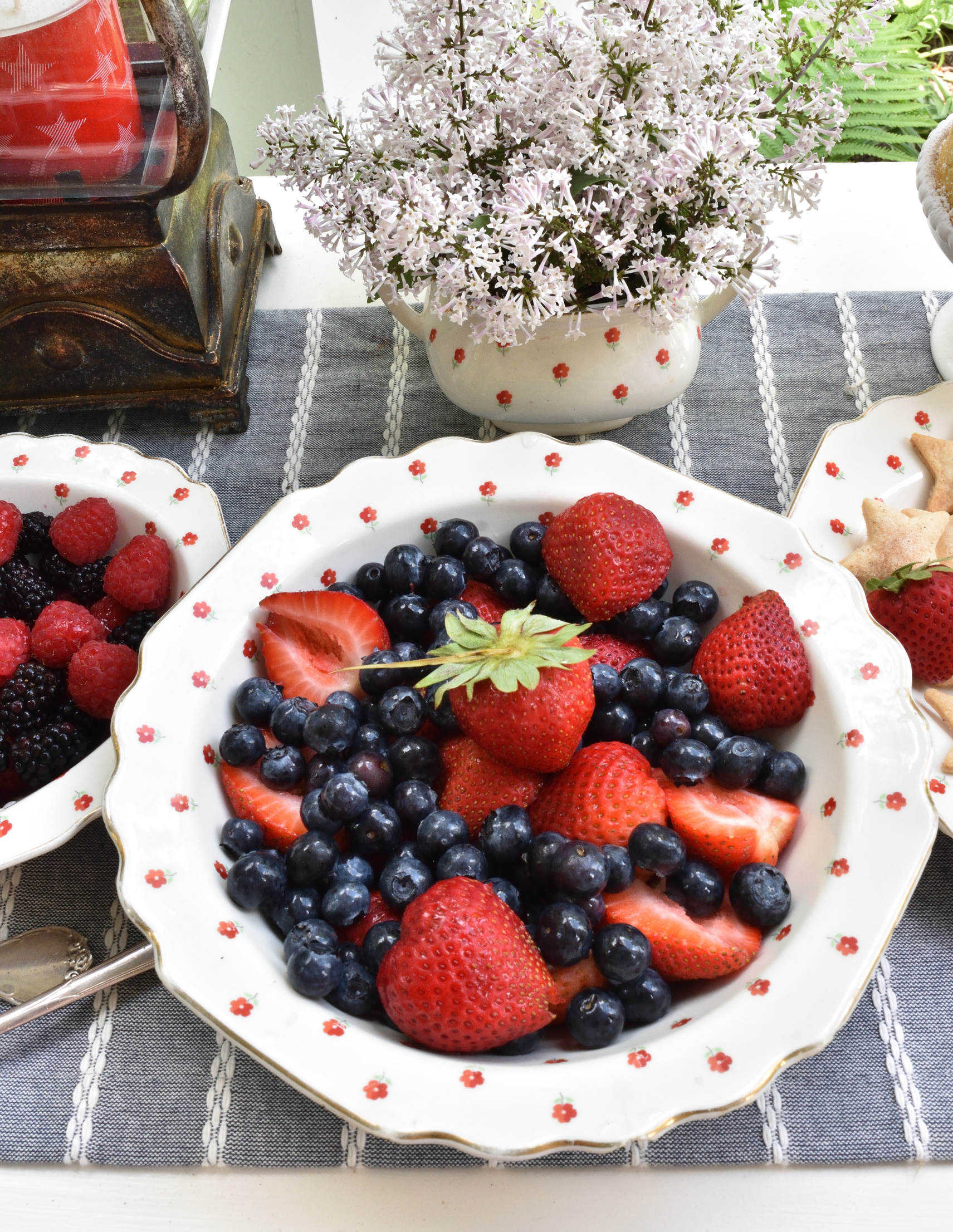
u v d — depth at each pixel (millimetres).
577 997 651
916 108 1761
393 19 1681
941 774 779
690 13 770
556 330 899
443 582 849
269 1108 710
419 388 1138
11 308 983
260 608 831
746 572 834
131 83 916
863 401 1106
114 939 793
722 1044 608
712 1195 679
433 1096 589
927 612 842
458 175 801
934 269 1233
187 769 749
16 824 754
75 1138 702
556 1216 673
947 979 760
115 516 983
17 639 926
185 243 991
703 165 750
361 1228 671
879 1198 677
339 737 752
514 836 706
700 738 771
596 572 815
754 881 678
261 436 1106
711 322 1181
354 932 707
